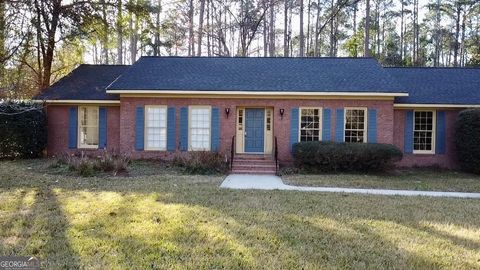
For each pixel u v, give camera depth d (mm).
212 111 16672
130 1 22422
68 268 4809
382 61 45188
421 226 7008
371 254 5480
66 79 19422
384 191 11148
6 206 7914
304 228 6691
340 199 9414
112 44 24266
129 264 4930
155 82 16750
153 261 5043
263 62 18812
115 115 17812
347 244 5895
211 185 11305
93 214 7336
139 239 5883
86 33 21312
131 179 12188
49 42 20344
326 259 5266
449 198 10039
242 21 32906
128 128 16750
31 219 6922
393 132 17094
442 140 17203
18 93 16500
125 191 9867
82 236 6004
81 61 24750
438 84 18156
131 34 26422
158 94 16578
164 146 16766
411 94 17328
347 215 7719
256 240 5961
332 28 40000
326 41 48344
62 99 17484
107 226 6539
